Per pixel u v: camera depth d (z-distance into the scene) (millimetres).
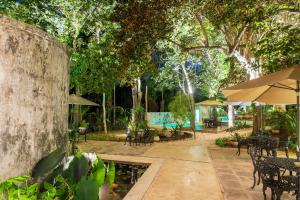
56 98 5535
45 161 4340
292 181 5582
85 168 4605
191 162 10672
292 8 10492
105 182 5023
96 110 28281
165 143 16109
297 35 10219
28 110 4664
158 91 35938
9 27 4320
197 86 30984
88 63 19531
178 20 13953
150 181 7867
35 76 4832
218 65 27219
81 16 18734
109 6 17188
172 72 28406
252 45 16000
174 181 8062
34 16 13938
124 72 13094
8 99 4293
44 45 5070
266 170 5926
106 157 11219
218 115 36375
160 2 11312
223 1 10602
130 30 11500
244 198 6695
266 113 20641
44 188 4258
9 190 3615
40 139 4945
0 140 4145
